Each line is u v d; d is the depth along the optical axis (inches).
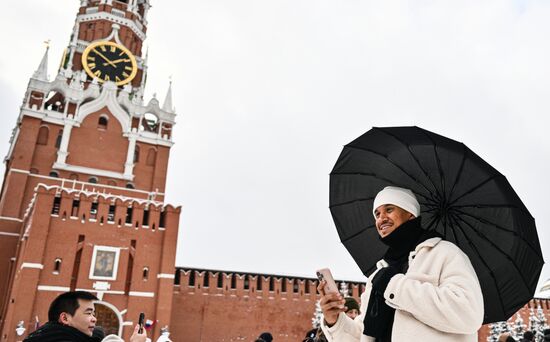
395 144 121.6
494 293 114.7
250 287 1565.0
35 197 1245.7
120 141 1860.2
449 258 92.4
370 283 109.7
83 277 1215.6
